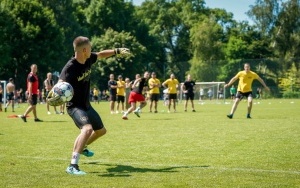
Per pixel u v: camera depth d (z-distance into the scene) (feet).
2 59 197.47
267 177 21.70
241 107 117.08
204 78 234.17
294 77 228.02
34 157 28.40
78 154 23.13
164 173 22.90
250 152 30.37
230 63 231.71
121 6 302.04
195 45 290.35
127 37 270.05
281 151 30.81
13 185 20.02
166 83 94.89
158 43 318.04
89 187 19.58
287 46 269.03
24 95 213.25
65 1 253.44
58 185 20.02
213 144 34.94
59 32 218.59
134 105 68.69
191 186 19.69
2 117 74.69
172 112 92.94
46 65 213.05
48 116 76.95
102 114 85.25
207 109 107.24
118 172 23.27
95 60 25.55
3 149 32.35
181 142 36.50
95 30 298.35
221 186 19.67
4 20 199.82
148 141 37.37
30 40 207.41
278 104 139.44
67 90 23.73
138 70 271.90
